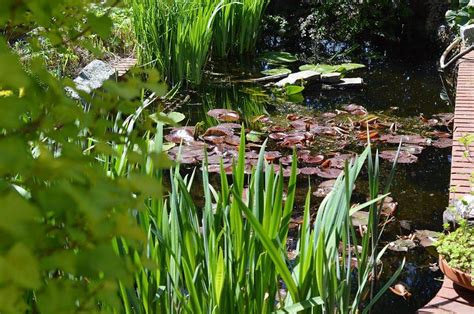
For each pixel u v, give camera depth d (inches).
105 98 30.0
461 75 217.5
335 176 152.3
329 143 174.9
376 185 78.0
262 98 220.8
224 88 230.7
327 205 75.8
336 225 72.8
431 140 176.9
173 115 192.4
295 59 266.7
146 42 230.4
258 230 63.6
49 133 28.1
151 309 68.6
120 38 249.4
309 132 181.8
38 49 35.9
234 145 170.2
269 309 73.5
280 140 176.9
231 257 69.0
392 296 112.8
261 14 298.2
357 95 224.1
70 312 25.7
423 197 147.8
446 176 157.2
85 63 210.7
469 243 102.3
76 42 36.2
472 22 262.4
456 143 157.9
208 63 260.2
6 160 22.8
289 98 221.0
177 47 226.7
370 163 77.9
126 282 24.5
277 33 304.0
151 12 227.8
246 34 276.4
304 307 67.7
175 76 231.0
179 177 73.7
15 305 24.0
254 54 276.2
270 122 193.5
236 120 193.3
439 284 115.7
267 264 71.8
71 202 24.7
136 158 28.6
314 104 214.4
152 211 75.0
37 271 20.5
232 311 68.9
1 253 21.5
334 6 310.0
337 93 226.4
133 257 66.3
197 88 230.5
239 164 75.3
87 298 27.6
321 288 68.2
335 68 242.5
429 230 133.7
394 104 213.3
